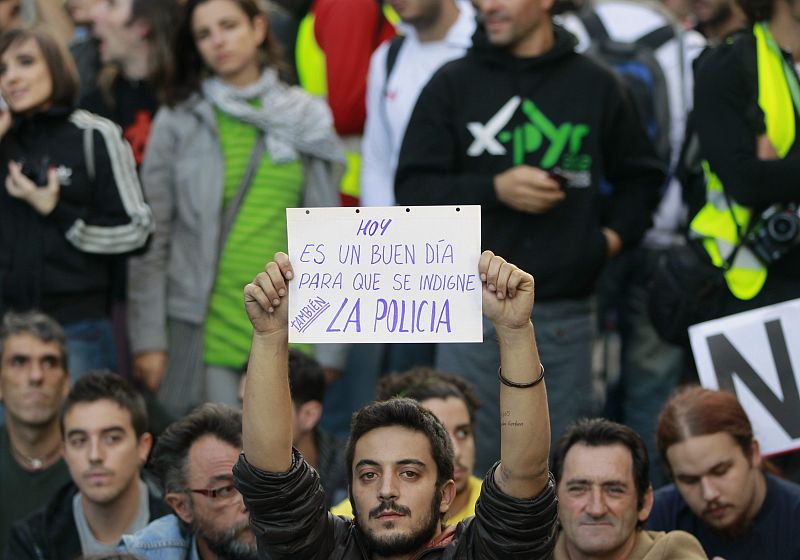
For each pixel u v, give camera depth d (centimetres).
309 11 2341
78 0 2441
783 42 1777
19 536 1700
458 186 1919
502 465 1152
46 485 1878
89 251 2009
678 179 2005
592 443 1484
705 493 1570
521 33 1931
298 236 1166
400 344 2183
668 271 1844
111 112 2236
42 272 2002
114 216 2017
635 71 2239
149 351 2080
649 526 1636
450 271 1155
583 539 1471
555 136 1934
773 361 1708
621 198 2002
